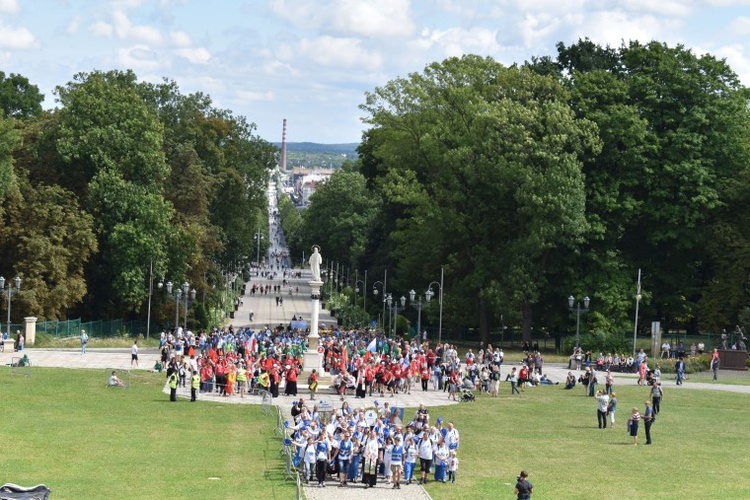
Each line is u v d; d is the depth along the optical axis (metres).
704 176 99.50
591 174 100.62
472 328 123.25
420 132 107.50
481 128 101.00
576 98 104.25
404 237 110.19
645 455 48.69
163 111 131.62
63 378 67.25
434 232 103.62
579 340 97.81
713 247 99.50
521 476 35.94
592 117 101.12
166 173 111.00
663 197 101.25
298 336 92.75
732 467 46.00
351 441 42.97
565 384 77.00
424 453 42.94
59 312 100.81
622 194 101.12
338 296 181.62
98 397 60.94
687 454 49.00
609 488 41.34
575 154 95.88
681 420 59.62
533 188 96.12
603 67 113.88
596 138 97.50
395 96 109.31
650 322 106.81
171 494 37.84
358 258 175.75
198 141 130.62
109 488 38.31
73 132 105.88
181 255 111.38
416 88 107.62
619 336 98.50
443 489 41.59
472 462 46.91
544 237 95.25
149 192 108.31
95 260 107.44
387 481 43.22
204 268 123.06
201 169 122.25
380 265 146.38
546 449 50.12
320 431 43.44
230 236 140.38
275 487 40.31
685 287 104.06
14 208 97.06
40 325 95.69
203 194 120.56
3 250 97.31
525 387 75.06
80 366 75.50
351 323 137.25
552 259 100.56
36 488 33.25
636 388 75.06
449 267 107.69
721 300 99.00
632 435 51.84
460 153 100.06
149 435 49.88
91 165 106.06
